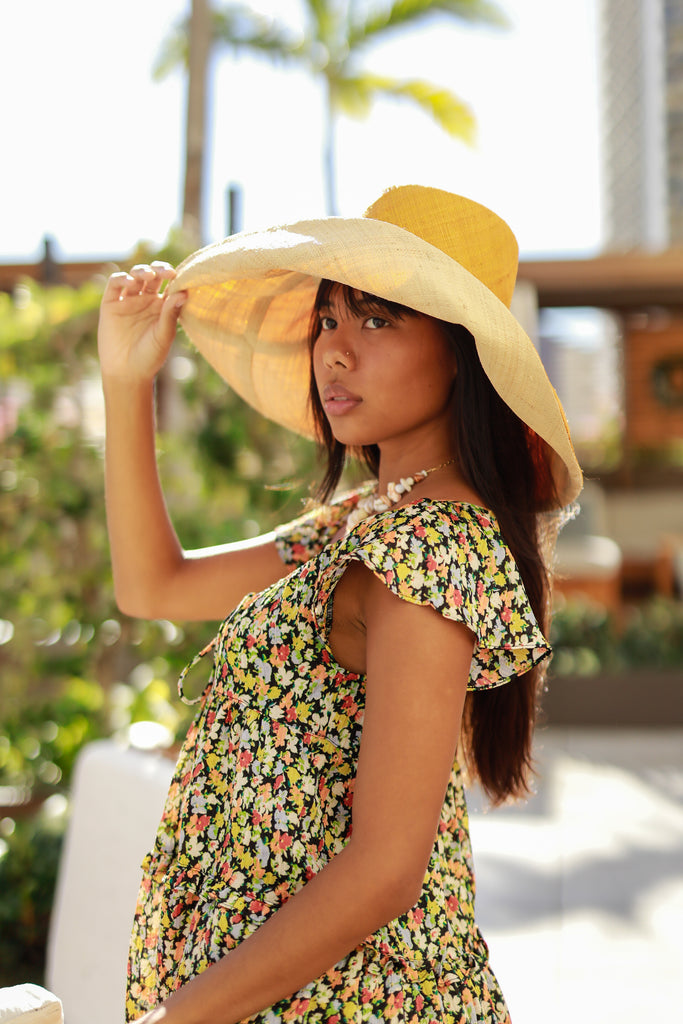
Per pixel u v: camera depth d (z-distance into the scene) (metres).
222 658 1.09
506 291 1.21
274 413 1.56
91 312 3.73
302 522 1.40
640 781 4.61
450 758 0.92
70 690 3.62
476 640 1.00
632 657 5.75
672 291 9.42
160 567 1.40
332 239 1.02
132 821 1.67
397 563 0.95
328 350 1.12
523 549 1.10
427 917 1.04
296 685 1.03
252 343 1.46
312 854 1.00
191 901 1.07
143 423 1.41
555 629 5.91
